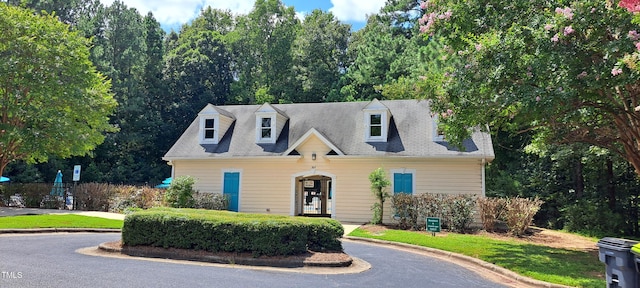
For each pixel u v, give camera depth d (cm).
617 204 2206
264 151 2097
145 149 4362
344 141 2061
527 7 1079
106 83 2633
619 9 892
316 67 4644
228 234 995
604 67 906
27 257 916
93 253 1018
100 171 3922
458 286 820
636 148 1213
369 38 4381
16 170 3591
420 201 1734
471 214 1683
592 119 1298
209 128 2250
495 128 1348
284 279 810
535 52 981
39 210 2102
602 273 931
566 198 2266
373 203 1939
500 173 2480
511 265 1002
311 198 2644
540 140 1486
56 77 2167
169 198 1953
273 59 4962
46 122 2175
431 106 1297
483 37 1104
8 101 2164
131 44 4341
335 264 947
